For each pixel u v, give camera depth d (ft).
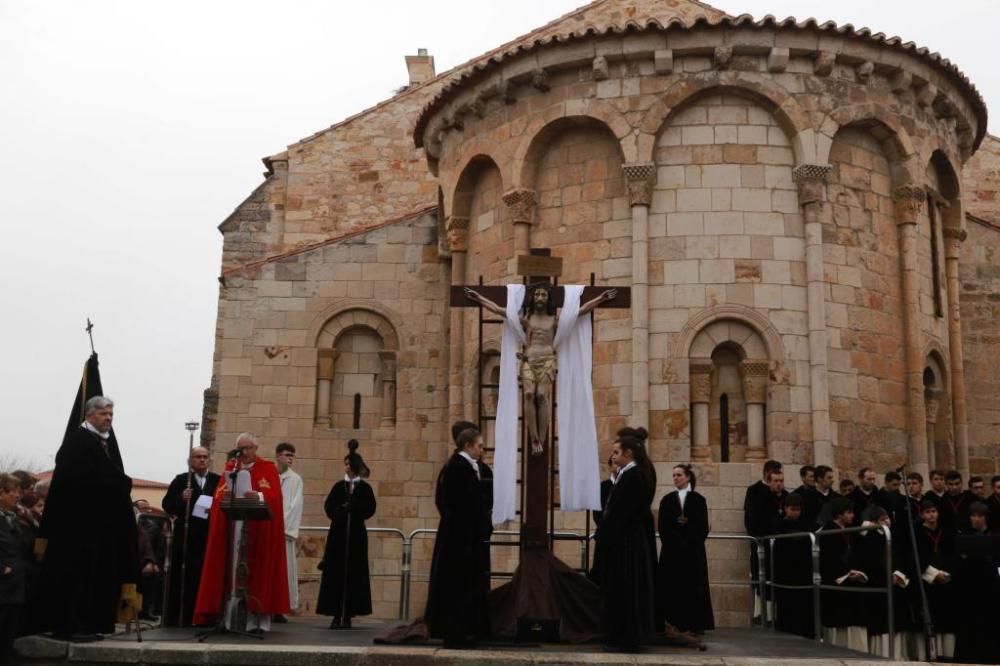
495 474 44.78
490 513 42.86
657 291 65.05
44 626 39.47
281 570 45.85
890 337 67.26
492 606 42.96
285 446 56.75
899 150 68.90
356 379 87.51
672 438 63.26
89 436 41.29
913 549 46.14
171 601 50.85
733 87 66.28
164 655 37.60
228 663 37.37
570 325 45.65
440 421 85.66
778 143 66.49
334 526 52.54
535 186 70.08
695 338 64.39
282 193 103.65
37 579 40.22
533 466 44.37
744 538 55.67
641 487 40.73
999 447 83.51
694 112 66.90
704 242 65.21
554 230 69.05
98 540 40.78
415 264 88.12
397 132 104.47
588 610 42.73
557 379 46.65
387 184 103.71
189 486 51.19
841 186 67.00
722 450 64.28
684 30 65.98
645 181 65.57
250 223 102.94
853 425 64.28
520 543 45.29
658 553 61.93
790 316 64.44
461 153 75.46
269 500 45.83
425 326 87.15
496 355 72.28
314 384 86.38
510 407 45.42
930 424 70.59
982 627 46.93
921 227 71.46
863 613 48.70
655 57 66.28
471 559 40.06
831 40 66.54
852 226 66.90
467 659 36.78
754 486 57.82
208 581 45.06
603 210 67.41
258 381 86.22
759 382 63.93
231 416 85.61
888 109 68.44
